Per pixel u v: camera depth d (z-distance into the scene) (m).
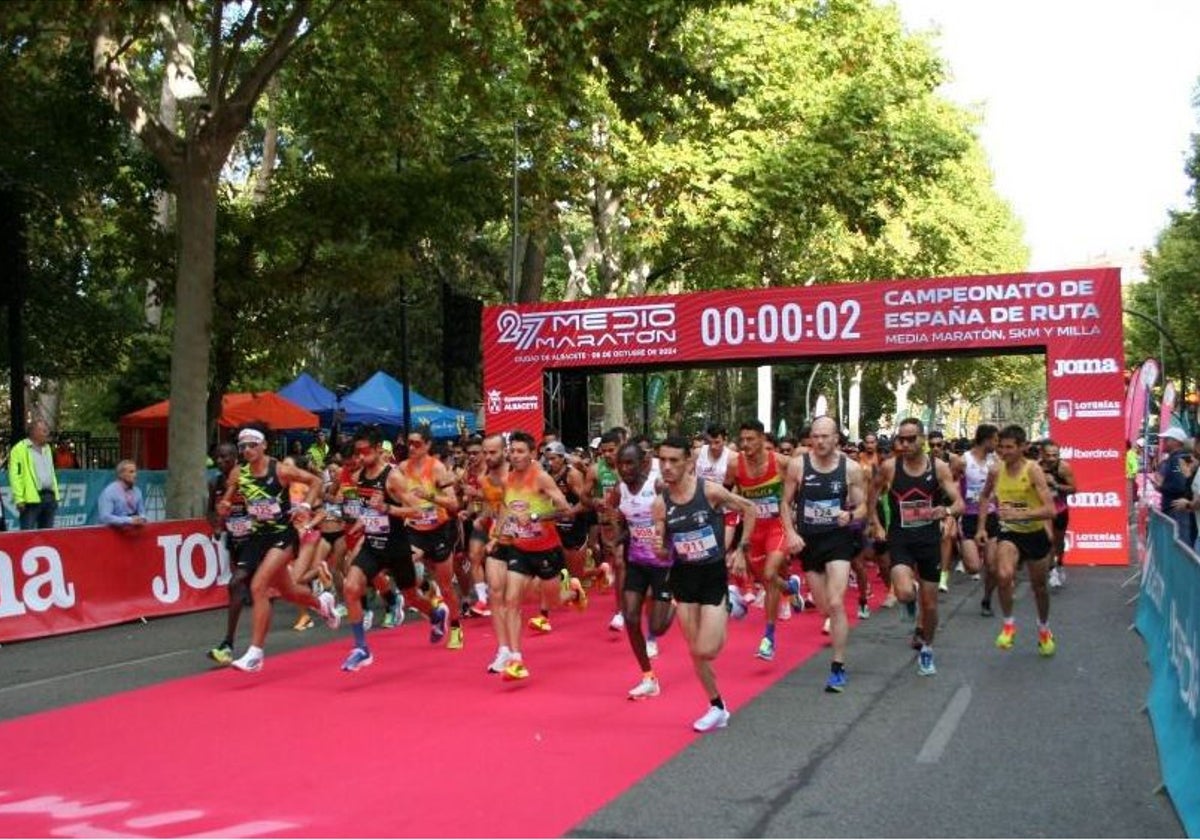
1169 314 49.31
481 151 24.17
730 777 6.75
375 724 8.30
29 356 24.56
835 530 9.38
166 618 14.49
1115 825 5.81
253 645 10.20
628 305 21.22
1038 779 6.65
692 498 7.84
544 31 15.20
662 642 11.91
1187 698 6.70
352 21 18.73
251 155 36.25
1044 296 19.36
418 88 21.69
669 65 16.39
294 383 30.75
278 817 6.09
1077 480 19.27
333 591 13.39
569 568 13.15
